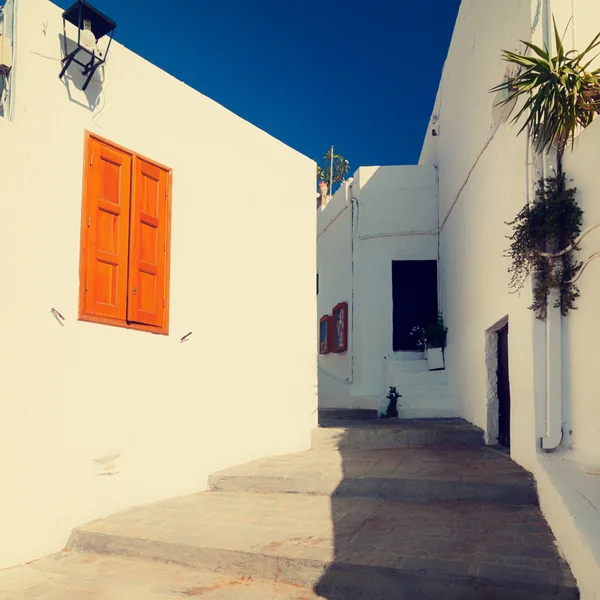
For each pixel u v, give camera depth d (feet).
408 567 13.23
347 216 41.86
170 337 20.92
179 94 22.09
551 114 17.30
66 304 17.40
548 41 19.08
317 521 17.12
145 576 14.84
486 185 25.21
